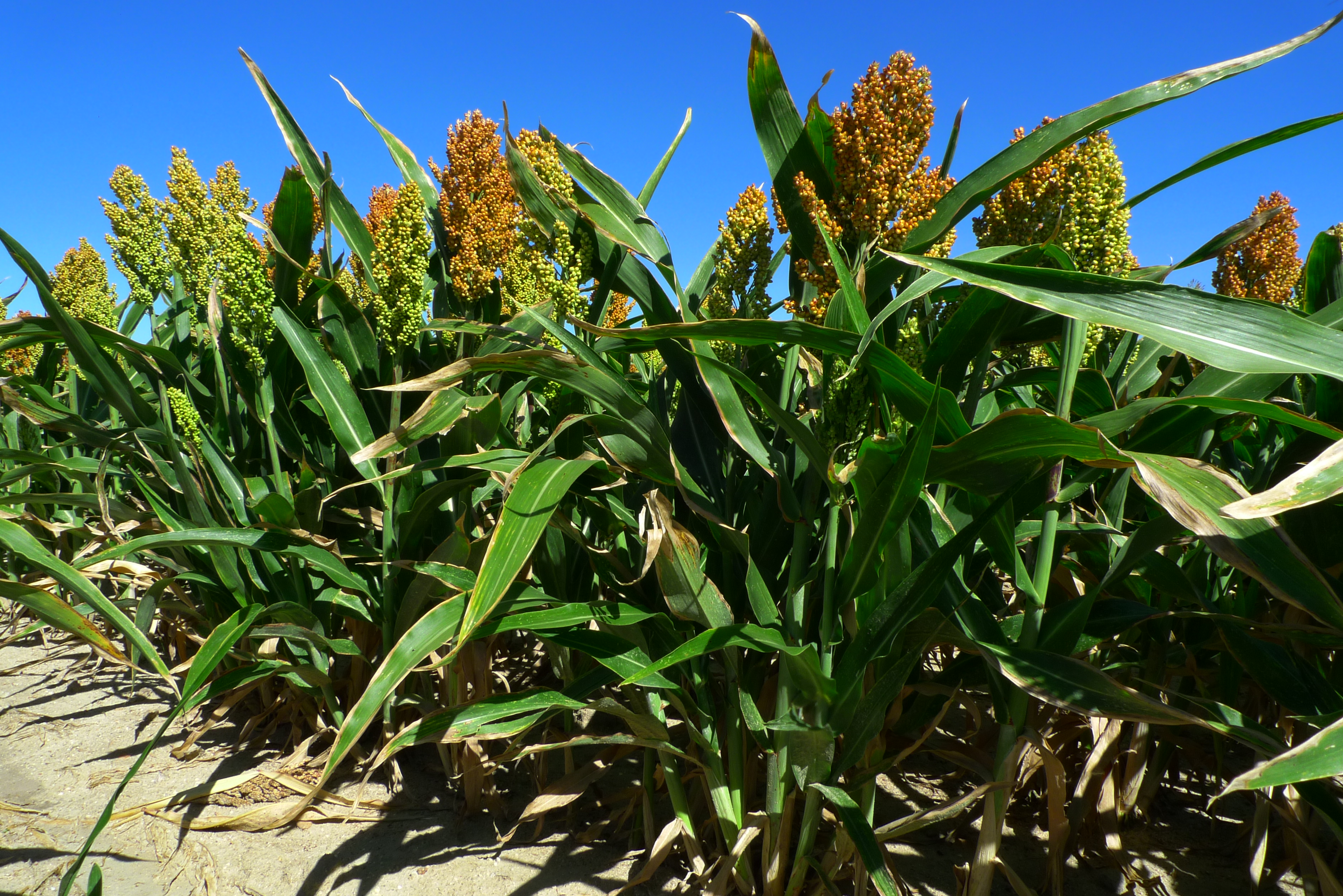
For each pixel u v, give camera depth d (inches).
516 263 69.6
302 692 79.8
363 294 84.4
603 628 58.1
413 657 49.2
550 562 66.2
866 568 47.6
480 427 61.7
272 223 80.4
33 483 123.6
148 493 80.7
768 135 59.7
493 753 74.7
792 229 59.1
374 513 76.9
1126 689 41.5
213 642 60.2
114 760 81.7
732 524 61.2
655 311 65.6
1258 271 97.2
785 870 57.0
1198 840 68.0
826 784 52.4
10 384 85.8
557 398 69.8
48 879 62.0
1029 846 66.5
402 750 80.6
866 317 44.5
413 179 83.2
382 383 81.6
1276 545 35.1
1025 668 44.6
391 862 64.6
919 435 39.5
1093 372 58.4
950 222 52.2
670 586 50.1
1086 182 50.7
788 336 43.2
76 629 61.3
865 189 52.3
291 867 63.9
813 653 47.3
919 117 52.1
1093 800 66.0
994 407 67.9
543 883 62.1
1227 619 50.3
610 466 55.0
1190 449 55.7
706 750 57.2
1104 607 54.5
